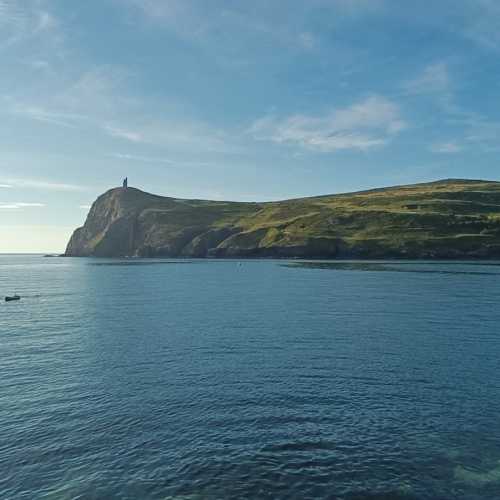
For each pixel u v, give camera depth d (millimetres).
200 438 20562
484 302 64438
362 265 161500
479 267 142500
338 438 20484
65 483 17078
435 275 112312
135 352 36906
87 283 109938
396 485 16797
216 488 16578
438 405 24422
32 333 46031
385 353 35688
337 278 108188
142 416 23156
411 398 25469
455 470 17844
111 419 22828
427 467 18047
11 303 72875
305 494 16203
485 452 19250
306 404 24562
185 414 23344
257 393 26359
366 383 28141
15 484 17094
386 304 63625
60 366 32906
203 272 139250
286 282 100562
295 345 38688
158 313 58250
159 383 28500
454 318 51562
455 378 29094
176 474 17562
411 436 20703
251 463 18297
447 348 37281
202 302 68938
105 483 17031
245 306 63688
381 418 22703
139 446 19906
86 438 20734
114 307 65438
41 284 110375
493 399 25312
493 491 16469
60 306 68125
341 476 17375
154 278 119938
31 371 31641
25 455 19234
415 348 37281
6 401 25594
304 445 19812
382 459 18656
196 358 34594
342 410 23703
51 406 24734
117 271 155125
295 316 54125
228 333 44156
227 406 24375
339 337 41781
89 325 50375
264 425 21891
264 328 46531
